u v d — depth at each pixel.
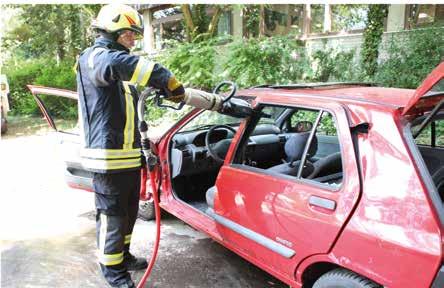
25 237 3.67
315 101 2.22
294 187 2.18
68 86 12.14
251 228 2.45
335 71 8.74
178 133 3.60
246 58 8.43
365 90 2.42
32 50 14.93
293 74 8.68
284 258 2.22
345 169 1.95
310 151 2.26
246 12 11.28
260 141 3.10
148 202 3.86
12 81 12.68
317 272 2.18
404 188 1.74
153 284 2.88
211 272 3.03
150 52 13.20
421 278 1.62
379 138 1.87
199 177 3.67
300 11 10.30
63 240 3.61
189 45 9.50
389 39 8.46
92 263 3.20
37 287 2.87
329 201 1.97
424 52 7.64
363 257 1.82
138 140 2.72
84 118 2.56
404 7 8.64
